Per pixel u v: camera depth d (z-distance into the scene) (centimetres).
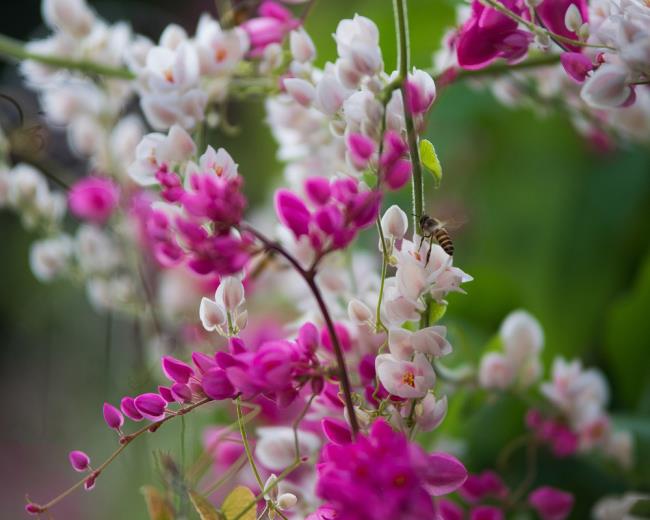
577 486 60
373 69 48
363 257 62
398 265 48
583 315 74
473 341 65
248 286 56
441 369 56
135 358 62
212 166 47
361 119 48
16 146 62
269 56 54
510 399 61
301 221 47
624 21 47
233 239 46
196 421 62
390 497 44
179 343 62
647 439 60
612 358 66
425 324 48
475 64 49
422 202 48
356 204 46
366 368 49
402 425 47
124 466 61
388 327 48
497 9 48
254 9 56
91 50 60
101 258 64
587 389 58
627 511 57
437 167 48
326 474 44
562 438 58
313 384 46
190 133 52
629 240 75
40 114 64
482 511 54
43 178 65
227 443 55
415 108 48
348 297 55
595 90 47
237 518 47
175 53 52
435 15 69
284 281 62
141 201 63
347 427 47
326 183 47
